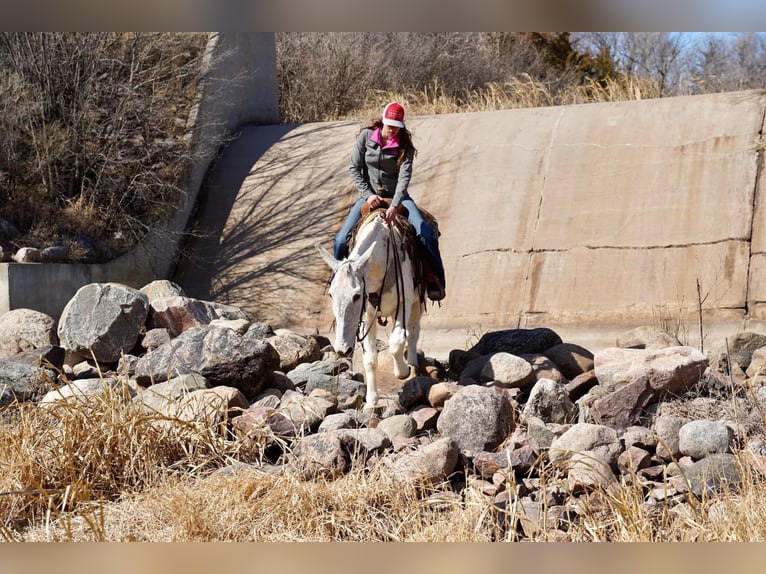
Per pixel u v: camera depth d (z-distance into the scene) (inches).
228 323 385.4
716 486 210.7
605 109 530.3
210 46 642.2
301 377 334.6
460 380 303.7
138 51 588.4
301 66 862.5
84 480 224.2
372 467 224.4
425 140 574.6
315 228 559.2
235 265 564.1
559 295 457.1
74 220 527.5
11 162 528.7
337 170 592.7
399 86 874.1
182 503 202.5
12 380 296.4
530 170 514.6
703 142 478.0
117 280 534.0
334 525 195.2
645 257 450.0
